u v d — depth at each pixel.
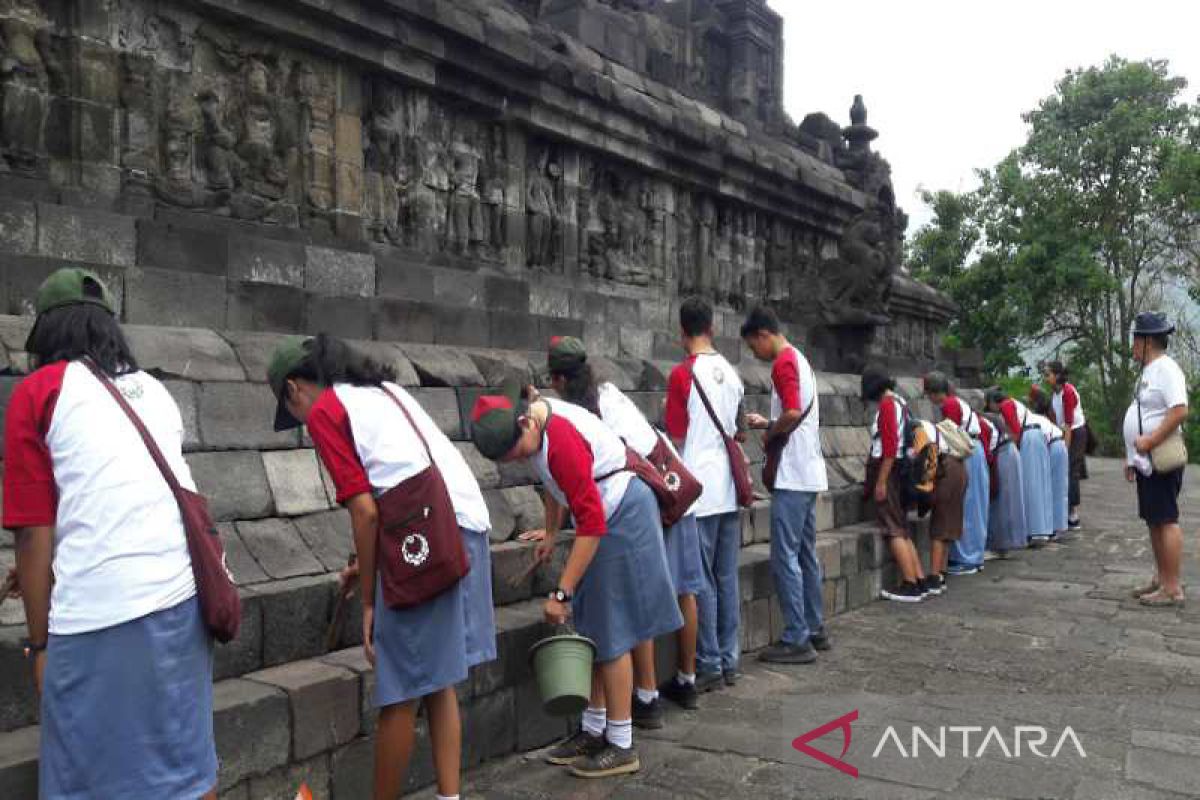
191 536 2.52
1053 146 31.39
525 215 8.28
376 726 3.65
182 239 5.32
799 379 5.77
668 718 4.76
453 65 7.11
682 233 10.46
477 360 5.95
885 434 7.66
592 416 4.20
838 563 7.24
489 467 5.45
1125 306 32.38
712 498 5.14
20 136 4.94
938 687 5.25
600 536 3.86
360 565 3.22
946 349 18.69
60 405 2.43
